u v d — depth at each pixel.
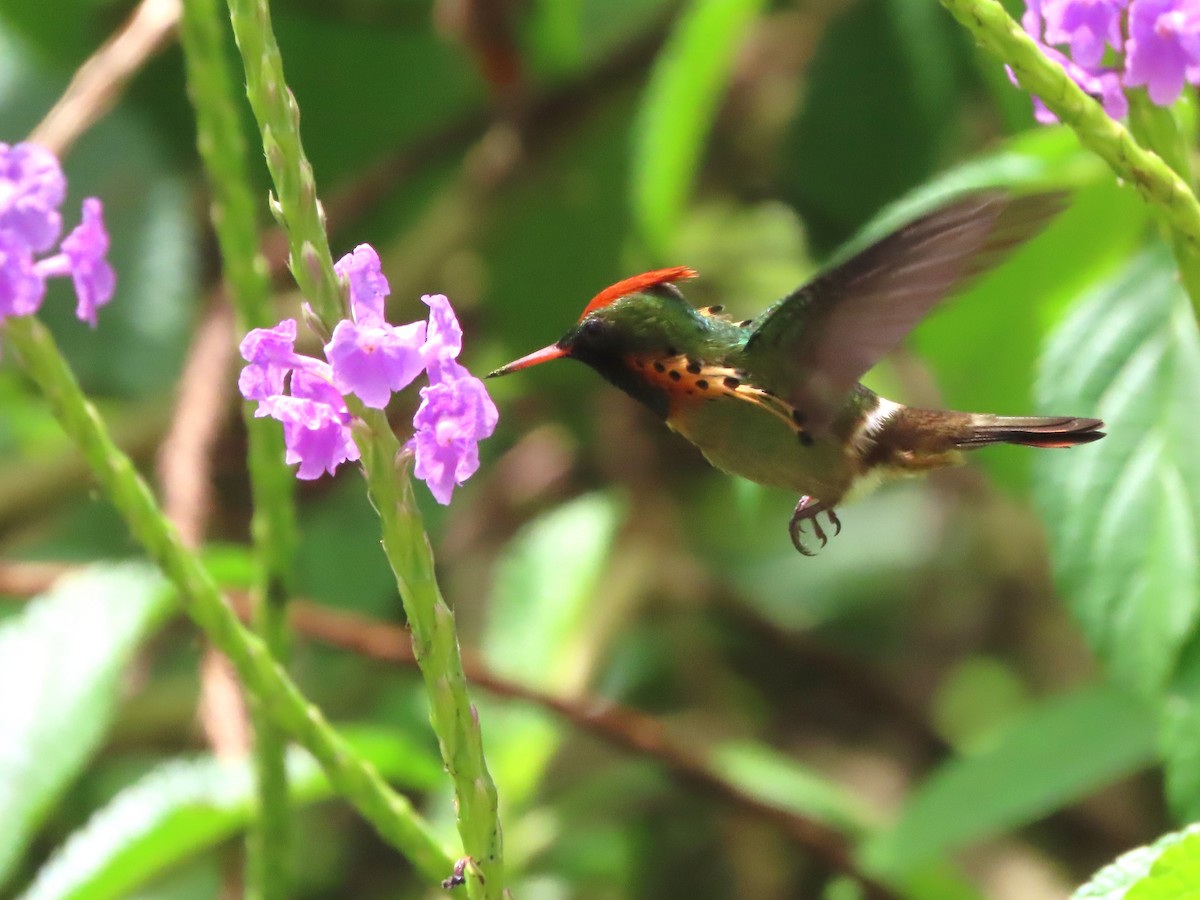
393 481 1.22
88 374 1.53
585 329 1.27
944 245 1.25
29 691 1.31
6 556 1.53
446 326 1.21
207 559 1.34
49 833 1.43
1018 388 1.37
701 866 1.53
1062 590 1.31
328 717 1.53
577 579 1.47
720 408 1.27
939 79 1.50
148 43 1.34
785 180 1.55
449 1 1.57
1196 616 1.30
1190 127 1.27
